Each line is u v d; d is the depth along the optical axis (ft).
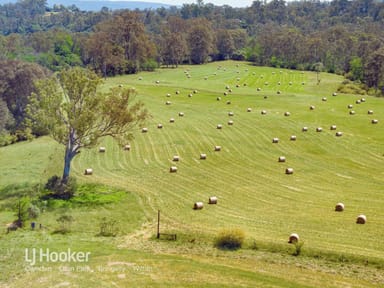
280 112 204.03
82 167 137.80
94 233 94.02
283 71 403.13
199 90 260.83
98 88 132.67
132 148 156.76
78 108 120.06
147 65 399.65
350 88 295.07
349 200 109.91
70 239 89.04
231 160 143.64
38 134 191.01
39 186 120.57
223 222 98.02
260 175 129.70
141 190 118.93
